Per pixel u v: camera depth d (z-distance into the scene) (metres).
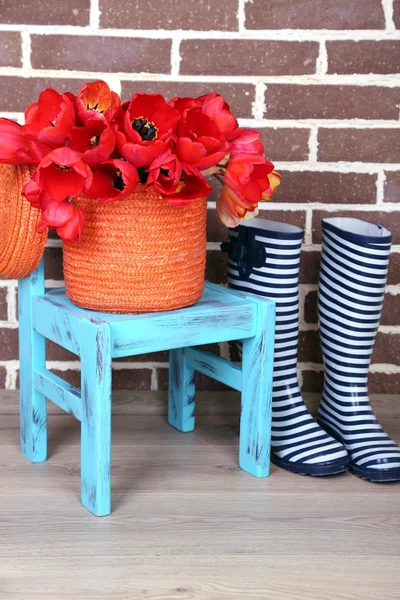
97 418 1.11
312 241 1.63
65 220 1.06
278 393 1.41
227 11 1.53
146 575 1.01
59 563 1.03
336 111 1.57
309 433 1.37
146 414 1.56
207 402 1.64
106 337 1.09
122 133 1.06
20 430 1.40
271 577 1.01
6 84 1.53
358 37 1.55
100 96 1.11
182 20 1.53
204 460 1.36
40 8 1.51
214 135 1.11
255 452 1.29
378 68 1.56
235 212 1.19
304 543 1.09
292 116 1.58
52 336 1.23
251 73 1.56
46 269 1.60
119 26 1.53
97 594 0.96
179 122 1.10
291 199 1.61
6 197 1.19
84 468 1.17
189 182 1.12
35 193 1.09
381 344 1.67
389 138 1.59
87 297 1.18
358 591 0.98
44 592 0.96
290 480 1.29
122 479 1.27
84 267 1.16
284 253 1.36
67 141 1.08
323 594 0.97
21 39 1.52
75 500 1.20
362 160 1.60
